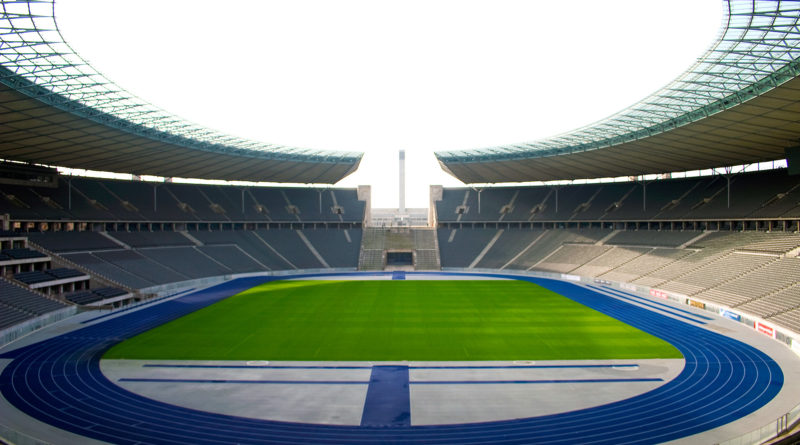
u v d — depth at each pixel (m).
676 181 79.69
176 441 20.00
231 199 89.12
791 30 30.62
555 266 75.62
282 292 58.25
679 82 39.81
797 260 46.03
